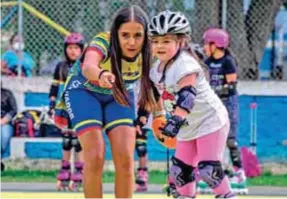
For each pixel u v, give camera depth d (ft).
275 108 55.57
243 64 61.82
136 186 46.73
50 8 60.70
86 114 28.63
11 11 60.29
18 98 55.42
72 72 29.37
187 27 29.48
